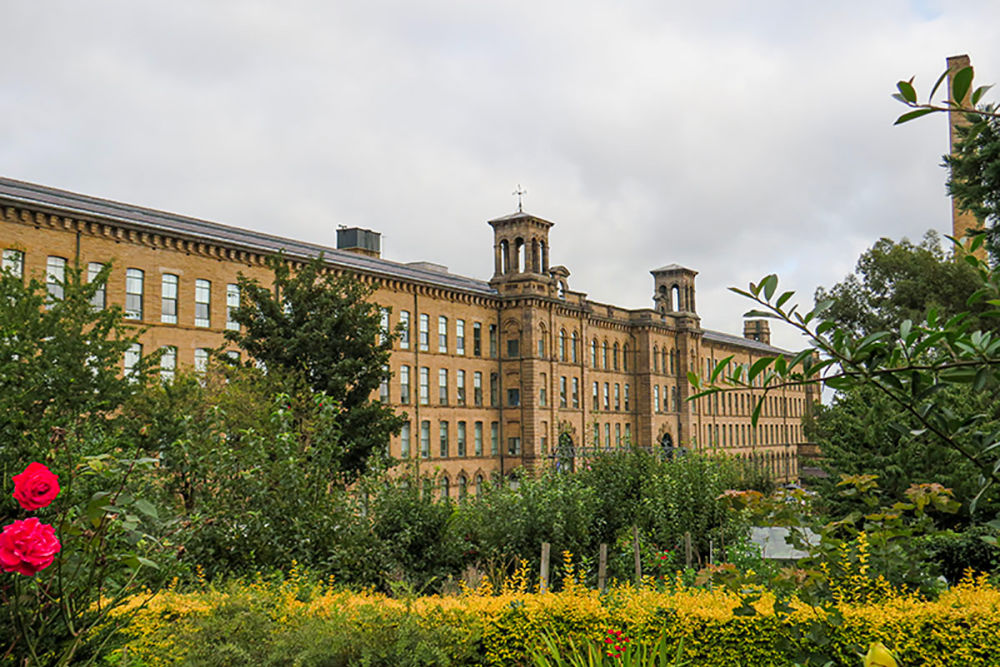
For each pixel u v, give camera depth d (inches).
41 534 232.5
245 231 2001.7
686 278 3511.3
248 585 534.9
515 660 455.2
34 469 240.7
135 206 1787.6
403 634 411.5
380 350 1291.8
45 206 1445.6
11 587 263.0
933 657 418.0
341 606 452.8
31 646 251.9
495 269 2682.1
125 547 305.4
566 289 2834.6
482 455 2500.0
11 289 919.0
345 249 2657.5
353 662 401.4
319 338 1235.9
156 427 860.6
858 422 840.3
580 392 2832.2
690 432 3427.7
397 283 2237.9
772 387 209.3
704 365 3659.0
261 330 1267.2
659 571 863.1
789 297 202.1
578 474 1011.9
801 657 429.7
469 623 455.8
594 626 454.9
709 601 468.1
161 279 1647.4
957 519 767.1
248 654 394.0
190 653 387.9
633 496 983.0
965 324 196.7
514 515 812.0
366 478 766.5
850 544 467.8
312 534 625.0
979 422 201.8
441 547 732.0
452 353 2418.8
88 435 550.0
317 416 740.7
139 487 384.5
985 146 1007.0
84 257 1517.0
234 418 1011.9
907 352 196.1
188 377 1258.6
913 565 472.4
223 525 590.6
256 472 625.9
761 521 490.0
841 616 423.2
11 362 392.5
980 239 198.2
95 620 283.3
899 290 2085.4
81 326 968.9
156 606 445.1
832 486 861.8
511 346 2605.8
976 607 423.2
